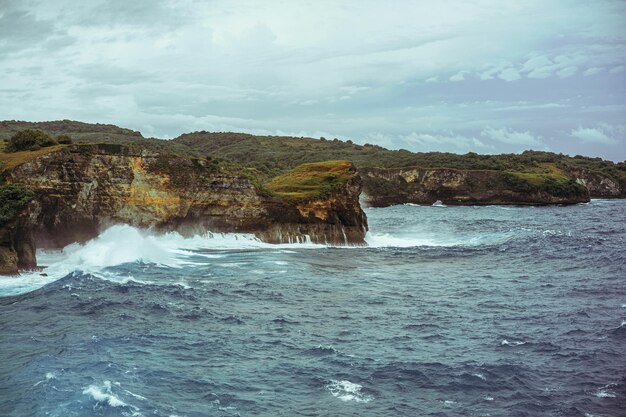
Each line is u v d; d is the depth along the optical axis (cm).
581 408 2294
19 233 4738
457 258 6175
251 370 2597
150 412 2120
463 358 2809
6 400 2183
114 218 6225
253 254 6131
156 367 2555
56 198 5669
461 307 3847
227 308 3669
